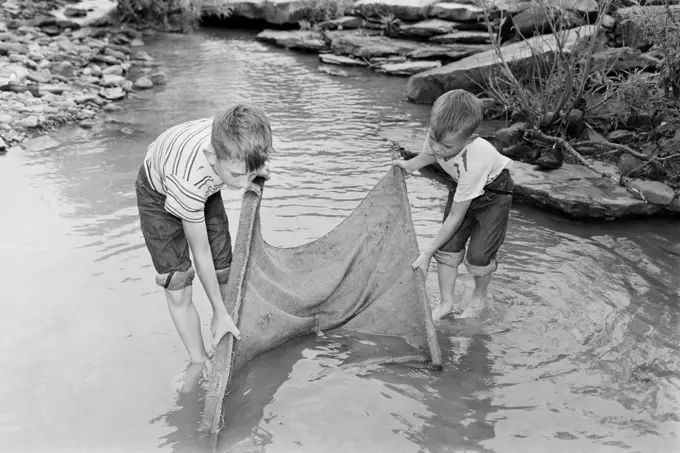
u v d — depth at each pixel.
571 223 5.77
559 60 7.20
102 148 7.19
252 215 3.97
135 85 9.41
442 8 10.83
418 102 8.93
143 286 4.64
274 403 3.62
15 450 3.24
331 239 4.40
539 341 4.16
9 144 7.17
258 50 11.78
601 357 4.00
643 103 6.97
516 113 7.63
